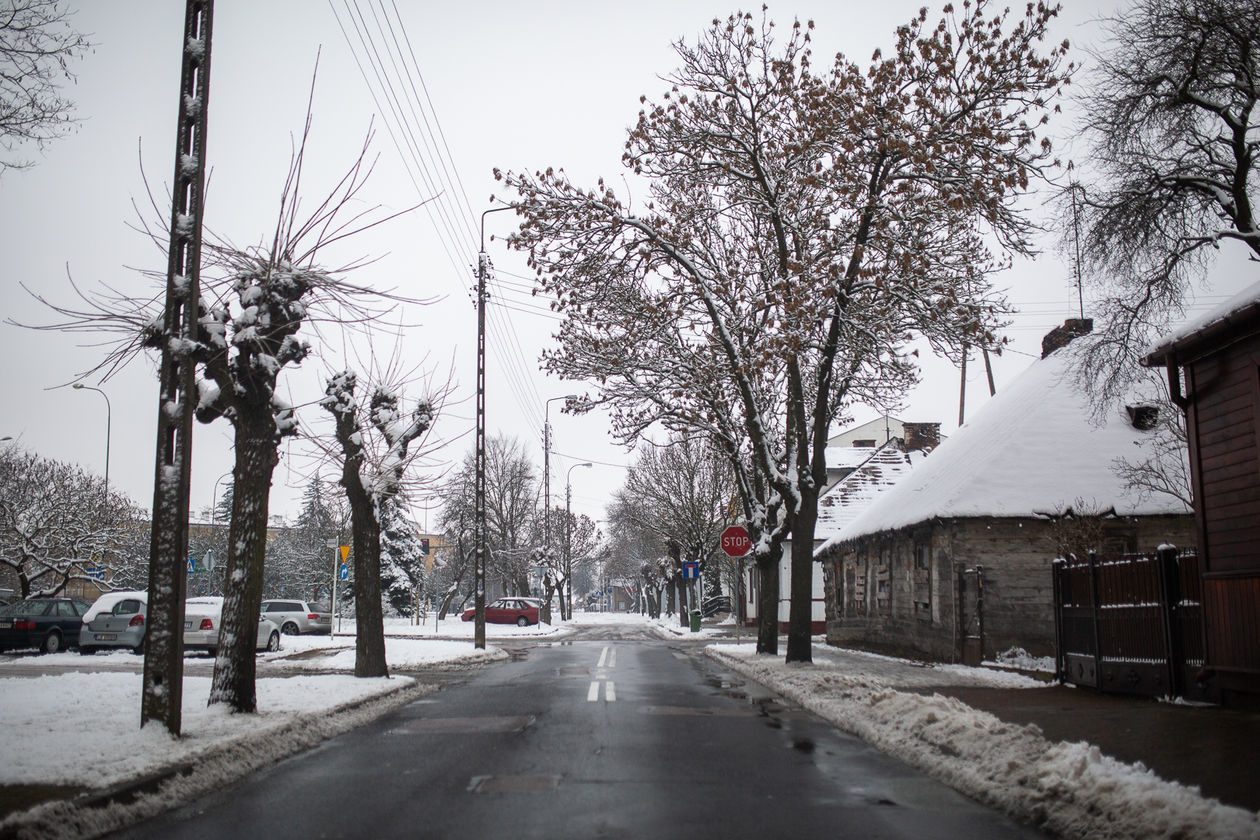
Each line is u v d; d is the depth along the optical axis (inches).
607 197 797.2
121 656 942.4
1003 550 794.2
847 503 1668.3
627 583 5260.8
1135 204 649.0
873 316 746.2
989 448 870.4
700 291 812.6
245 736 360.2
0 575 2068.2
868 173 733.9
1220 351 472.1
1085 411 849.5
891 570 1035.9
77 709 410.0
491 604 2133.4
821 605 1681.8
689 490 2031.3
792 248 839.1
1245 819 217.5
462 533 2274.9
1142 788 249.4
